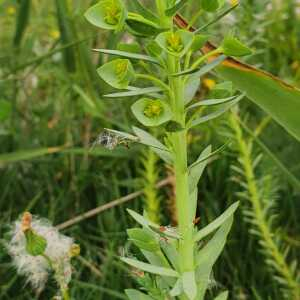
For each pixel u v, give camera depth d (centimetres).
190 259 18
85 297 26
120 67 16
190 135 32
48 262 21
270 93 20
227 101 17
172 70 17
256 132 31
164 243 18
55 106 37
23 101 38
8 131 34
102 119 35
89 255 28
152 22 16
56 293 25
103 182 32
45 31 44
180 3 16
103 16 16
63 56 35
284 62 36
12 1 38
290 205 30
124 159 33
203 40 17
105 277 26
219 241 18
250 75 20
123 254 21
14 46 37
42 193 32
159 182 29
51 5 46
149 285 18
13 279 26
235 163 30
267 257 26
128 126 33
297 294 24
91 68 35
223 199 30
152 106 16
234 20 33
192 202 18
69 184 33
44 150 32
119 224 30
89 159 33
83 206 32
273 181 28
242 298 26
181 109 17
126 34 35
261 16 35
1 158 31
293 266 25
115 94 16
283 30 37
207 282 18
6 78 34
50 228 22
